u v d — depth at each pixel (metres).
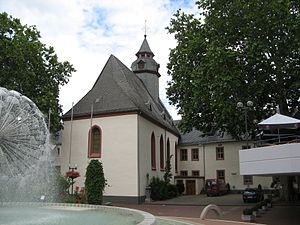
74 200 22.06
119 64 38.03
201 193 44.31
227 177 44.84
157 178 35.12
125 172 30.53
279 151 14.23
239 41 24.89
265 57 23.95
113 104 32.47
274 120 16.61
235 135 29.11
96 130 32.53
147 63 45.44
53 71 30.09
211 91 24.45
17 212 13.47
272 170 14.55
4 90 11.79
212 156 46.41
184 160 48.31
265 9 22.88
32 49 27.31
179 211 24.19
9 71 25.94
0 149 11.64
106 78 35.81
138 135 30.92
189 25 28.09
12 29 27.00
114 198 30.47
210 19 25.38
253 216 18.67
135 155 30.45
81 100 34.69
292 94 25.69
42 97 27.53
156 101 45.44
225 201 31.61
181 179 44.88
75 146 32.84
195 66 26.50
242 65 23.73
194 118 28.77
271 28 23.19
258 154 15.44
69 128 33.47
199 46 25.41
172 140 45.47
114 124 31.69
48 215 12.59
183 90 27.92
